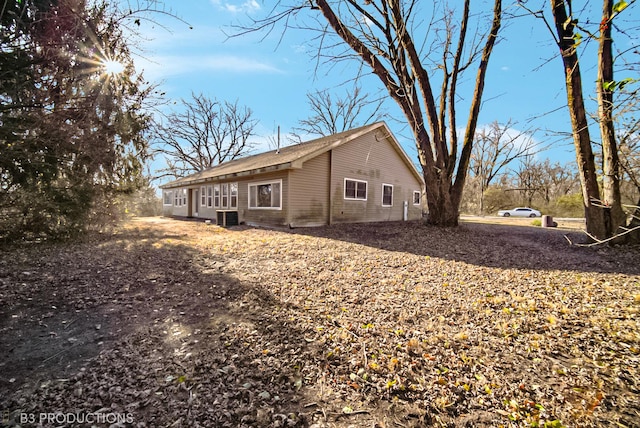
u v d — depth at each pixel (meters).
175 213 21.59
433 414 1.93
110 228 8.48
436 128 9.85
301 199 11.32
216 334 2.94
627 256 6.20
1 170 5.30
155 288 4.25
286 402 2.02
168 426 1.78
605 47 6.18
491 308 3.61
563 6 5.95
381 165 14.90
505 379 2.28
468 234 9.32
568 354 2.60
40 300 3.68
